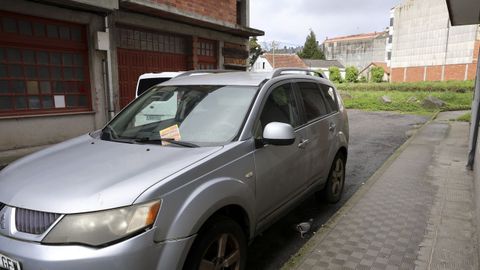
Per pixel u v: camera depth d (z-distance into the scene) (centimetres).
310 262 358
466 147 907
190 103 375
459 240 399
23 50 750
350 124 1505
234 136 331
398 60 5628
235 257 303
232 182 298
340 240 402
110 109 895
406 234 415
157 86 431
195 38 1148
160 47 1066
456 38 4772
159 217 240
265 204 352
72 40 829
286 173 384
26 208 242
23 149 753
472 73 4647
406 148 905
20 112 754
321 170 475
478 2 689
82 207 231
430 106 2123
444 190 565
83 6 784
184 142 328
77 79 849
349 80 5850
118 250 225
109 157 297
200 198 265
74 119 839
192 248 262
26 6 724
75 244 225
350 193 592
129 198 236
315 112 471
